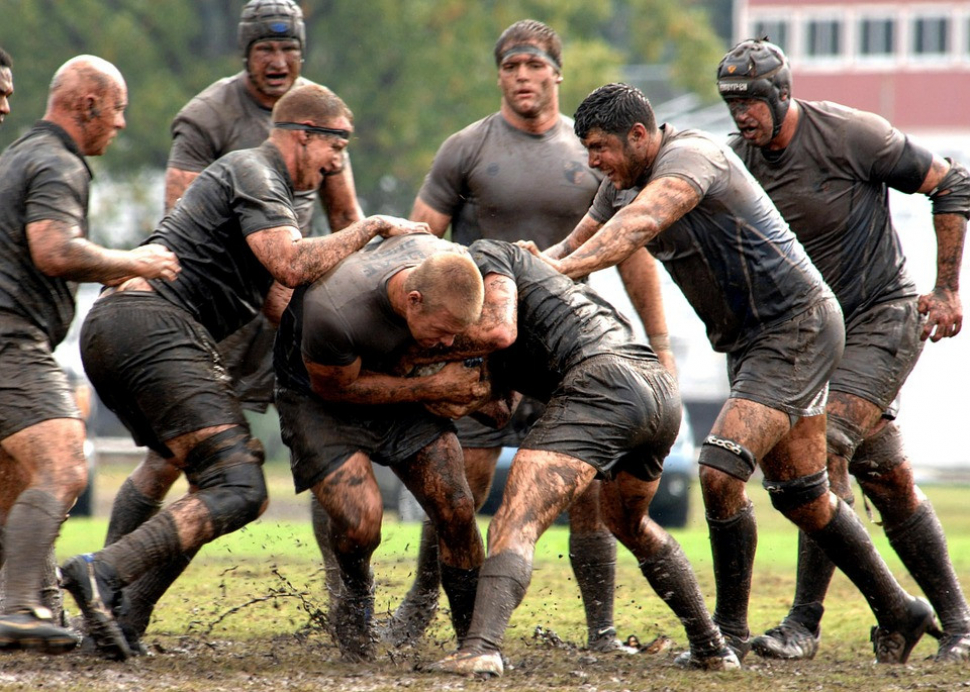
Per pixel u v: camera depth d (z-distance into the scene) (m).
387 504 53.94
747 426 23.03
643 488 22.06
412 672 21.14
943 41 148.62
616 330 21.55
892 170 25.62
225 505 21.25
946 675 22.89
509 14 119.56
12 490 22.28
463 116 118.00
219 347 27.52
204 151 28.47
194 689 19.17
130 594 22.69
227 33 118.00
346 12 114.75
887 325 26.02
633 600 31.06
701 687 20.86
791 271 23.28
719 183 22.95
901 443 26.86
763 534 50.25
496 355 21.81
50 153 21.09
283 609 27.97
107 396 22.39
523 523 20.55
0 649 19.97
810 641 25.81
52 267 20.73
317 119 22.62
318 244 21.25
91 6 112.94
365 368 21.00
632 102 23.03
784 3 151.88
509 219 28.58
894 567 37.25
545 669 22.55
